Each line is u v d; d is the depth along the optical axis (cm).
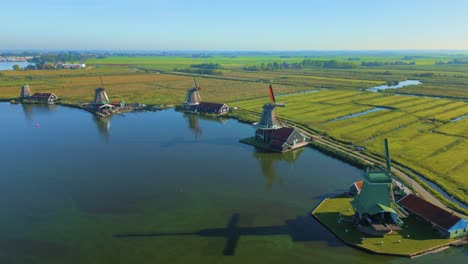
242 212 5028
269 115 8206
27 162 7050
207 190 5759
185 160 7194
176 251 4097
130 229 4575
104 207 5166
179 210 5084
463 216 4588
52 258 3975
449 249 4091
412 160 6719
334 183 6006
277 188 5828
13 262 3900
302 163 7006
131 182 6069
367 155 7131
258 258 3969
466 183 5653
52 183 6012
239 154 7594
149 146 8169
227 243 4262
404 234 4350
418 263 3856
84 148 8000
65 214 4959
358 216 4631
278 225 4669
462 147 7450
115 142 8500
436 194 5244
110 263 3888
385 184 4419
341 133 8775
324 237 4381
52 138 8844
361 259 3950
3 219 4809
